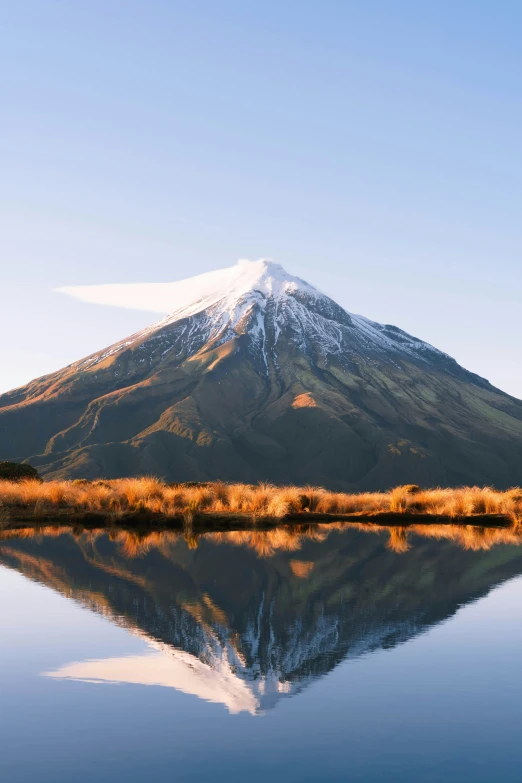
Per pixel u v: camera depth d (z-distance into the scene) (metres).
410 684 9.58
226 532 29.94
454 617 13.36
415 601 14.81
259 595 15.37
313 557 21.42
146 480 39.00
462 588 16.34
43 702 9.01
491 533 30.55
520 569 19.19
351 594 15.55
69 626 12.52
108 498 36.66
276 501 36.50
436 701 8.95
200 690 9.42
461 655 10.88
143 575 17.70
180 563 19.81
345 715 8.59
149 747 7.75
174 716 8.57
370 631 12.30
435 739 7.89
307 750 7.66
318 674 10.07
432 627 12.57
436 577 17.86
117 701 9.02
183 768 7.25
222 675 10.01
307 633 12.14
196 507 34.69
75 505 35.97
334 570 18.88
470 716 8.52
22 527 30.72
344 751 7.62
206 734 8.05
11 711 8.72
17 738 7.97
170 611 13.74
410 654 10.92
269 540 26.44
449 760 7.42
